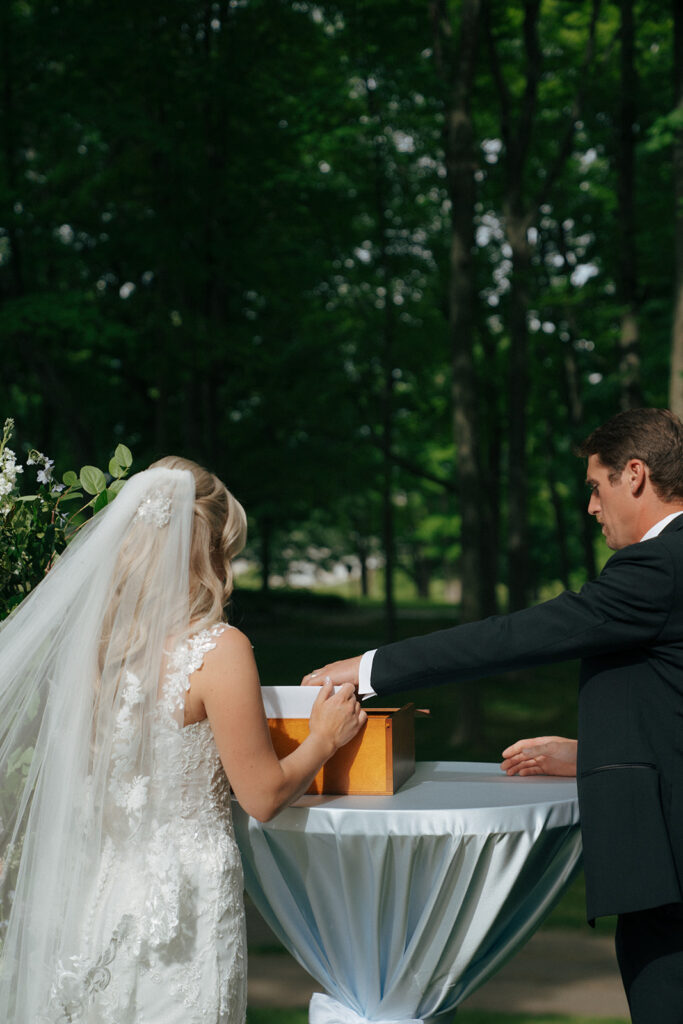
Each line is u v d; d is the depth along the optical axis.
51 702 1.91
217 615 1.97
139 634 1.90
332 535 38.97
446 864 2.01
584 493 17.06
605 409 16.06
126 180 10.90
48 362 11.85
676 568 2.04
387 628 16.45
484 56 12.16
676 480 2.16
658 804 1.98
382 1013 2.17
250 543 30.73
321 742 2.02
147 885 1.84
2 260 10.95
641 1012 2.03
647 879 1.93
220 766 1.95
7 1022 1.88
